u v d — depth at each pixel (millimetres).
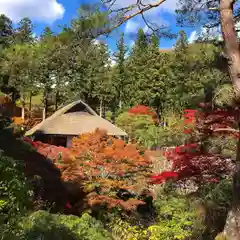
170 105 32281
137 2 5758
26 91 34719
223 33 5484
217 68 7301
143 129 26156
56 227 4535
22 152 8156
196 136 7133
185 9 6742
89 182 9328
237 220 5168
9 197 3883
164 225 7414
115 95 37719
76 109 23531
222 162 7047
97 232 5656
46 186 7812
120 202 9125
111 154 9672
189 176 7254
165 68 33750
